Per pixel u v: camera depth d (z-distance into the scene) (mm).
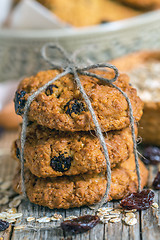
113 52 484
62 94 283
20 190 304
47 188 289
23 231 279
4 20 523
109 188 280
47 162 279
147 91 372
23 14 494
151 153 348
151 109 344
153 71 405
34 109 278
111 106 277
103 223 281
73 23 500
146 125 352
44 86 282
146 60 437
